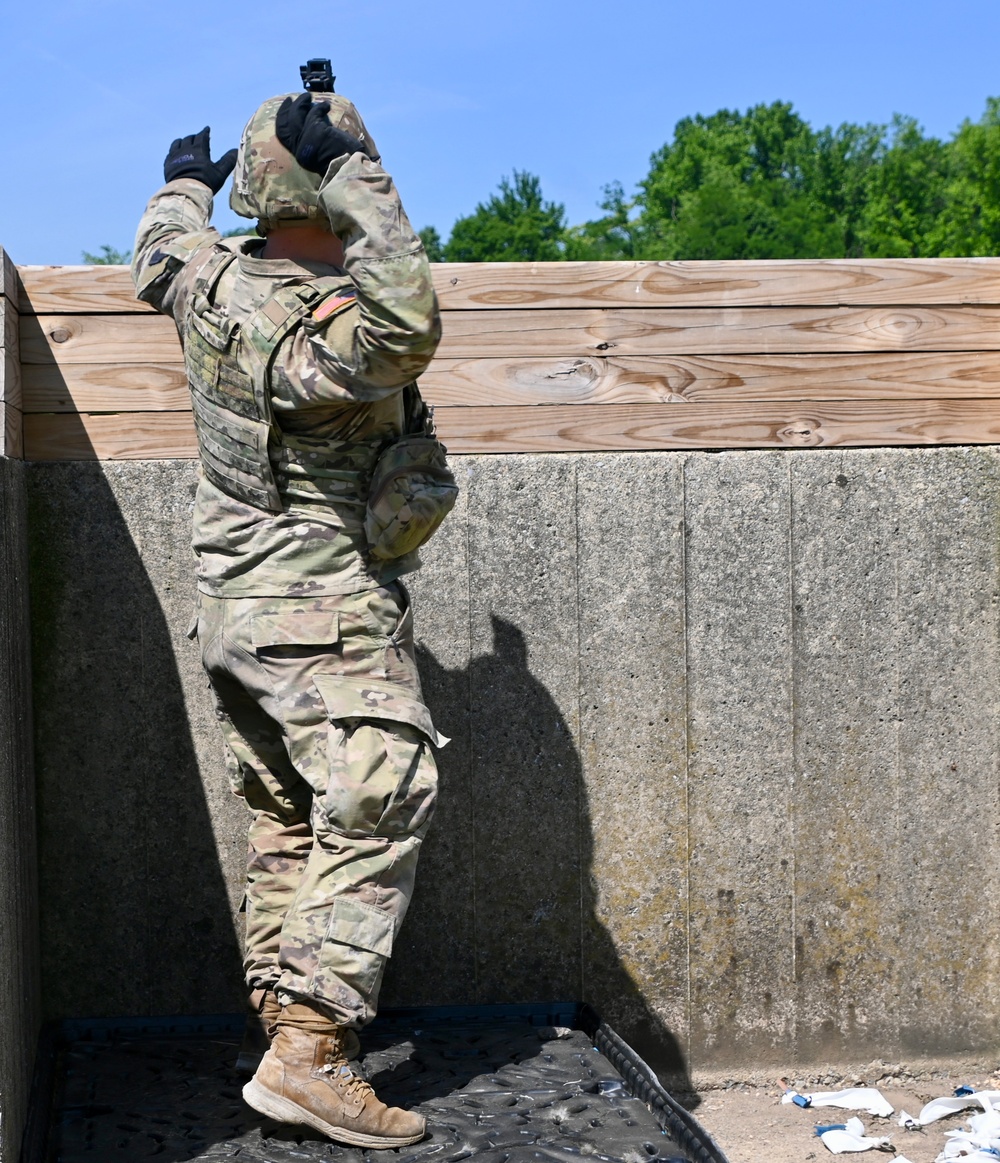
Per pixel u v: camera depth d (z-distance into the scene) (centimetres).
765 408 369
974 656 378
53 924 352
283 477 260
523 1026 349
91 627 350
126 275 348
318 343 243
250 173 264
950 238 5228
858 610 373
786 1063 377
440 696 362
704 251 6556
